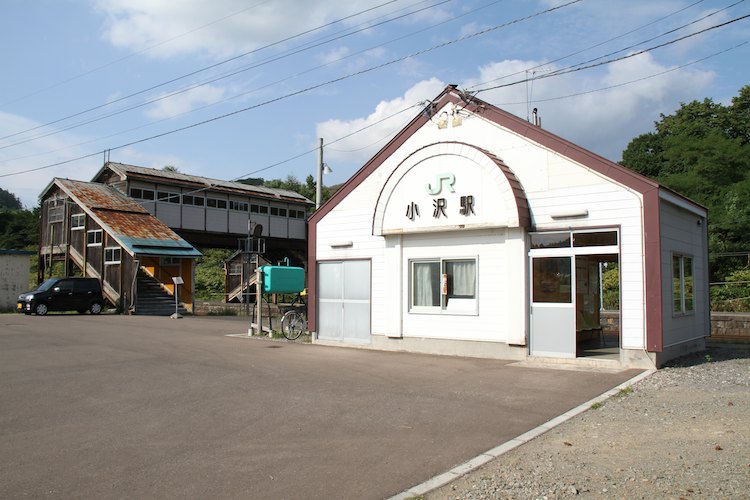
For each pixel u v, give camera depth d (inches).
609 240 487.2
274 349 613.0
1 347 598.9
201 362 513.7
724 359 530.6
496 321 535.2
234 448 262.1
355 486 215.9
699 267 612.7
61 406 343.0
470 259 555.8
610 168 485.4
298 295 874.1
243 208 1732.3
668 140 1542.8
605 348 588.1
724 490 201.8
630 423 300.0
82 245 1275.8
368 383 417.1
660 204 489.1
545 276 514.0
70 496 203.8
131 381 421.4
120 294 1174.3
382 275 618.5
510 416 321.1
